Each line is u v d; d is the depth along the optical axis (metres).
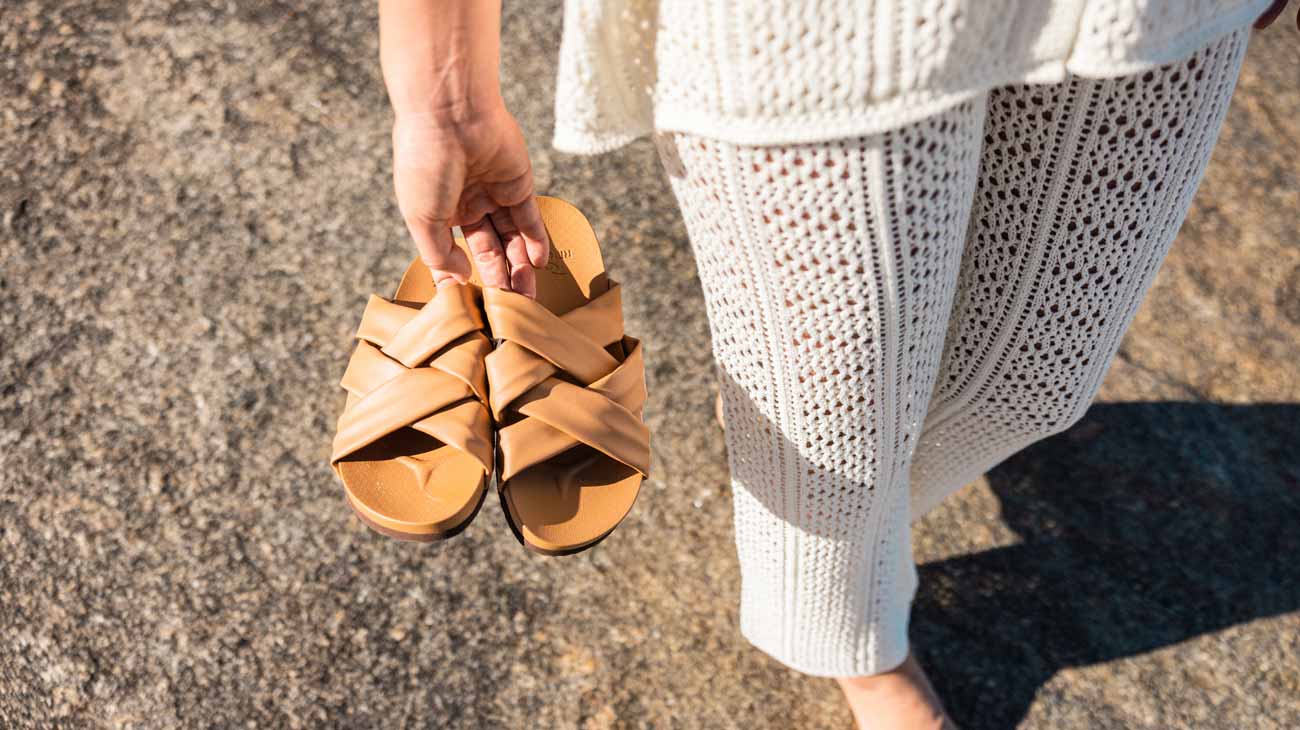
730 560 1.27
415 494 0.91
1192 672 1.24
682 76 0.72
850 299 0.78
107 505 1.24
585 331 0.97
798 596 1.05
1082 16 0.69
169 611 1.19
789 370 0.83
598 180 1.49
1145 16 0.69
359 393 0.94
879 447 0.88
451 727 1.16
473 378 0.91
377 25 1.59
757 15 0.68
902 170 0.73
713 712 1.18
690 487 1.30
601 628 1.22
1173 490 1.35
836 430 0.86
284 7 1.58
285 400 1.31
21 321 1.33
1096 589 1.28
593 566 1.25
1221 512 1.34
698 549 1.27
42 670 1.15
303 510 1.25
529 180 0.87
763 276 0.79
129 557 1.21
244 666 1.17
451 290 0.93
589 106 0.75
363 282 1.39
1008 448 1.02
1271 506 1.34
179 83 1.51
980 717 1.21
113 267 1.37
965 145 0.75
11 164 1.42
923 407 0.89
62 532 1.22
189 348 1.33
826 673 1.13
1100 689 1.22
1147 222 0.84
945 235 0.78
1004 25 0.70
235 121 1.49
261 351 1.33
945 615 1.26
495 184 0.86
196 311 1.35
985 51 0.70
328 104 1.51
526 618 1.22
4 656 1.15
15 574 1.19
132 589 1.20
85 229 1.39
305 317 1.36
